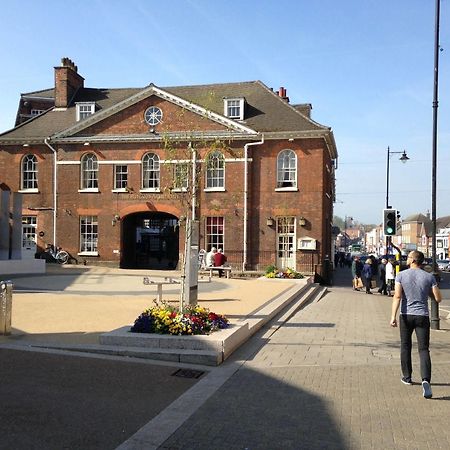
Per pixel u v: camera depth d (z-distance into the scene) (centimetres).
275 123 2977
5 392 625
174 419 560
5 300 952
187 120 2995
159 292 1430
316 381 737
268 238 2931
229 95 3278
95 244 3111
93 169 3133
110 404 601
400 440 519
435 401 647
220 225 2975
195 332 898
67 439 498
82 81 3619
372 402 640
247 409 604
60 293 1636
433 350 1019
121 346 865
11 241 2456
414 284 718
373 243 12625
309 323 1336
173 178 1267
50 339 923
